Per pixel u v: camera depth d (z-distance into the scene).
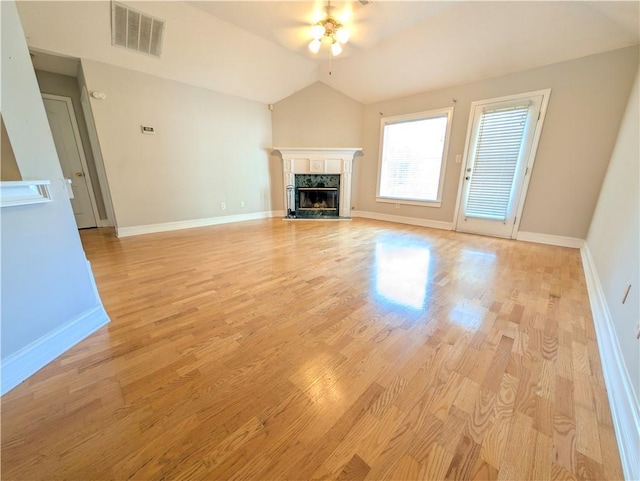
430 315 1.77
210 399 1.10
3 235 1.12
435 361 1.34
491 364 1.32
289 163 5.55
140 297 2.01
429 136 4.63
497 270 2.60
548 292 2.12
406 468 0.84
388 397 1.12
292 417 1.02
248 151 5.25
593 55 3.00
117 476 0.82
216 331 1.58
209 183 4.79
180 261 2.83
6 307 1.14
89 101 3.38
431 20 3.16
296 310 1.83
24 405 1.06
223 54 3.84
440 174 4.53
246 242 3.65
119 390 1.14
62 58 3.31
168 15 3.05
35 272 1.25
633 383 0.99
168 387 1.16
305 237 3.96
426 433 0.96
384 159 5.27
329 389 1.16
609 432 0.96
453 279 2.37
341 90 5.24
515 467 0.85
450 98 4.22
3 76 1.15
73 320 1.46
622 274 1.54
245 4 2.93
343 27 3.29
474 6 2.86
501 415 1.03
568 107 3.24
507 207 3.87
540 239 3.66
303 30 3.46
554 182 3.46
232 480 0.81
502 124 3.75
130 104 3.71
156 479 0.81
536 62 3.31
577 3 2.56
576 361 1.34
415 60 3.88
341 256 3.03
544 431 0.96
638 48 2.76
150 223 4.18
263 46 3.87
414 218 5.01
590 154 3.17
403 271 2.56
